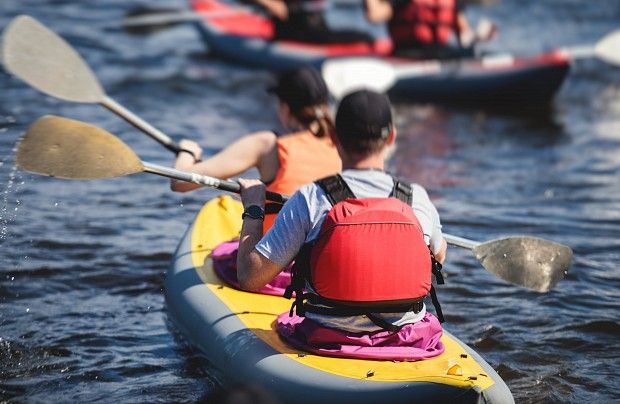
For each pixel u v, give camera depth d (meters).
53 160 11.69
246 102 27.83
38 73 12.87
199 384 11.94
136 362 12.55
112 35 34.19
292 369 10.42
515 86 28.33
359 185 10.19
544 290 12.10
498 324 14.09
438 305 10.63
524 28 37.72
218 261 13.45
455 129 26.41
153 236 17.36
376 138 10.15
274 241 10.21
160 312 14.28
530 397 11.83
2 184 19.14
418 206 10.42
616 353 13.16
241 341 11.30
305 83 12.71
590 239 17.84
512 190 20.88
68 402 11.43
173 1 39.53
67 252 16.39
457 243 11.89
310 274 10.26
